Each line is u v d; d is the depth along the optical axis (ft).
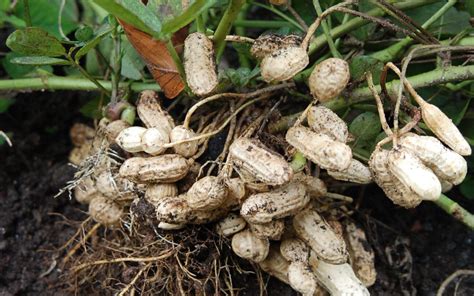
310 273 1.10
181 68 1.12
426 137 0.98
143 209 1.18
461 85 1.31
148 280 1.21
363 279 1.27
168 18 1.10
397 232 1.42
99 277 1.35
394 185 1.03
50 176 1.56
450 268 1.39
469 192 1.40
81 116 1.63
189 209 1.12
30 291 1.42
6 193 1.54
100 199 1.26
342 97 1.18
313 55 1.32
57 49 1.17
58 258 1.44
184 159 1.13
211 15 1.43
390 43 1.36
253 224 1.09
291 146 1.13
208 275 1.21
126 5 1.00
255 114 1.24
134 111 1.27
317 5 1.19
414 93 1.02
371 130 1.20
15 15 1.53
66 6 1.54
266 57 1.04
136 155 1.18
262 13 1.76
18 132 1.62
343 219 1.29
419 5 1.32
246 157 1.03
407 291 1.35
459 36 1.24
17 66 1.52
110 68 1.35
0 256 1.46
